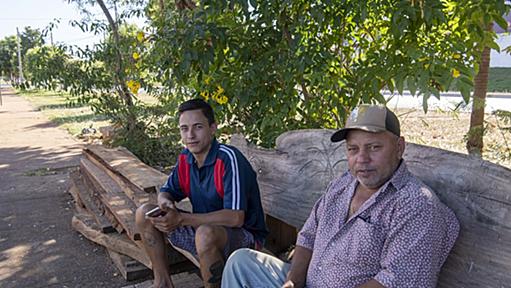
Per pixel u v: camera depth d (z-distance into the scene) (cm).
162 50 366
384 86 326
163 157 625
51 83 604
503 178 188
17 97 3077
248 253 233
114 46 596
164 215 266
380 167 192
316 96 360
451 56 292
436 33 303
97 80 616
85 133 1114
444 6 285
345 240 198
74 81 607
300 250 228
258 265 229
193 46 339
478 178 196
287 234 363
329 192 217
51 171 732
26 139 1077
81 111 1680
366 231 190
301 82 357
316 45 328
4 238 449
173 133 625
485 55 414
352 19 330
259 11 341
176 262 341
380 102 312
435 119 918
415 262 179
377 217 190
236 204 267
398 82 284
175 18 361
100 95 631
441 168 212
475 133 418
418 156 222
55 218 505
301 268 224
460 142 661
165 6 468
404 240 181
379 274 183
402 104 708
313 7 316
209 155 277
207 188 279
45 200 574
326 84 337
